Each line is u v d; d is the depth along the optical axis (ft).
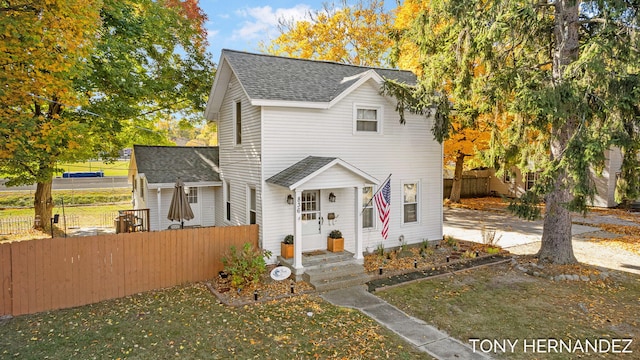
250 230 37.81
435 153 48.32
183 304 29.37
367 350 22.30
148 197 52.34
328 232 41.39
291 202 39.04
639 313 27.99
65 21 28.60
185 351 21.95
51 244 28.63
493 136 41.29
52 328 25.14
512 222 66.74
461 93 38.68
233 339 23.47
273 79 40.19
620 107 29.66
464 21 35.76
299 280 34.73
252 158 40.04
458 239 52.90
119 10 46.80
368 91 42.86
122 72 48.08
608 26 28.66
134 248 31.91
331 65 48.65
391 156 44.91
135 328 25.04
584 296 31.35
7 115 29.60
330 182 35.99
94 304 29.73
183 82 62.85
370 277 35.47
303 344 22.89
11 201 86.63
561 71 33.58
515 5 32.24
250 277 33.12
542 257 39.37
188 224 54.80
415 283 34.78
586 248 47.29
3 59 28.63
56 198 91.81
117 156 60.64
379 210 39.11
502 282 35.06
